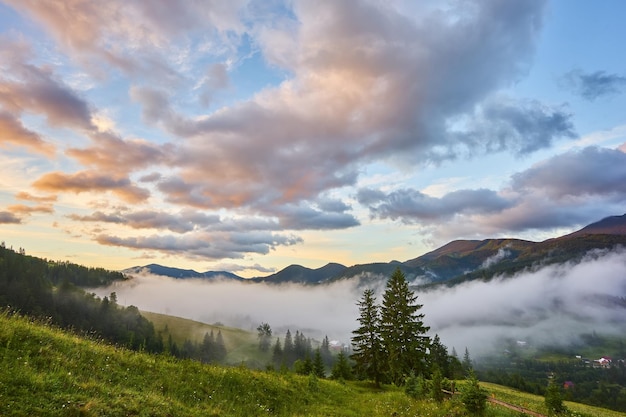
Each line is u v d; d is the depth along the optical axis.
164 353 18.38
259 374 21.58
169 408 11.72
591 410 34.31
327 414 18.58
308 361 56.81
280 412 16.89
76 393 10.35
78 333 16.80
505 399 29.22
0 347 11.34
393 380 43.34
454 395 22.41
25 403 8.98
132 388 12.60
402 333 45.38
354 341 46.97
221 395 15.74
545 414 20.23
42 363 11.57
